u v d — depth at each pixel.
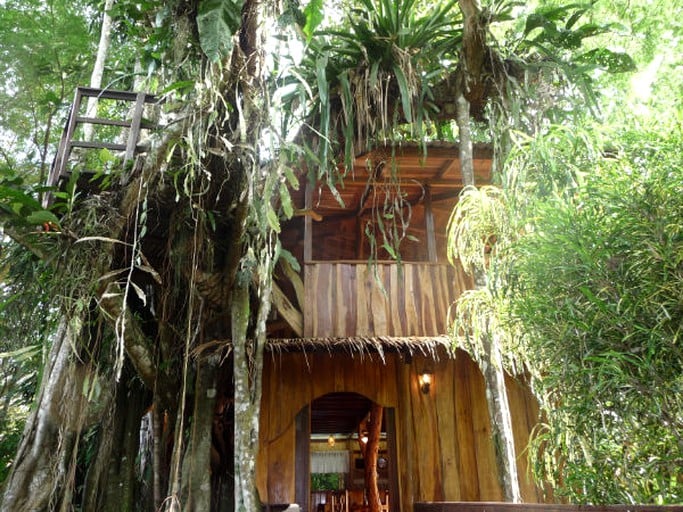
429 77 4.79
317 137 4.79
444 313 5.27
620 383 1.60
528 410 5.37
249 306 4.44
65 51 6.79
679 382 1.54
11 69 6.45
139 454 5.29
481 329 2.82
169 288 4.46
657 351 1.56
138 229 4.25
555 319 1.82
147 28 3.91
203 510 4.04
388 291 5.31
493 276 2.22
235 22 3.08
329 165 4.82
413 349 4.74
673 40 6.84
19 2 6.58
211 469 4.91
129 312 4.09
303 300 5.17
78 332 3.41
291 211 3.30
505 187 2.17
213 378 4.55
